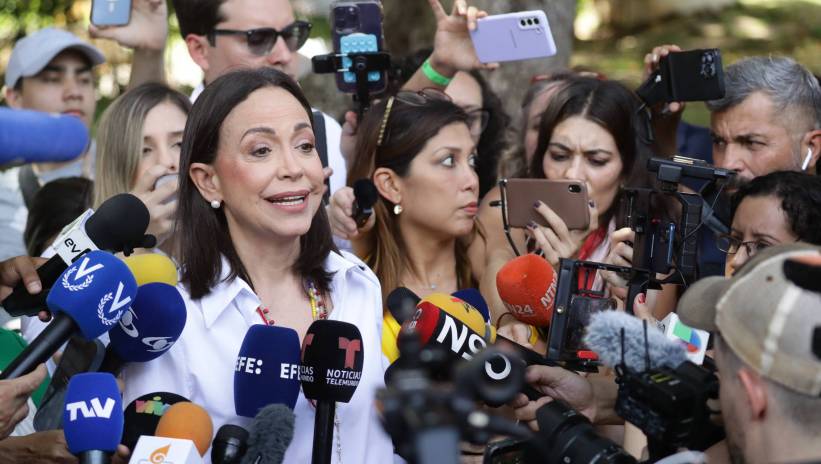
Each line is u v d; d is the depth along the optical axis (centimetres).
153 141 502
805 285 244
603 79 520
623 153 502
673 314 380
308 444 369
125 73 1024
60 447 349
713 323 270
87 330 325
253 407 341
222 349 366
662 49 512
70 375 357
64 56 659
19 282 366
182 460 300
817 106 496
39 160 239
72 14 1029
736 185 492
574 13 794
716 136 509
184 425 314
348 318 388
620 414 292
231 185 370
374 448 379
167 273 354
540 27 507
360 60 510
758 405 250
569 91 505
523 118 595
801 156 496
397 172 466
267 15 552
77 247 359
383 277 466
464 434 220
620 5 1448
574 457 298
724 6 1446
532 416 366
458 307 366
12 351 431
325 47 952
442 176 461
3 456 353
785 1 1466
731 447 267
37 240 527
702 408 282
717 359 266
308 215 373
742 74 500
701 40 1376
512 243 470
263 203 368
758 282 252
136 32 601
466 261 492
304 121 376
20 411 328
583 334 369
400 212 468
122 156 500
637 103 508
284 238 378
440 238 471
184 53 1073
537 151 518
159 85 520
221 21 553
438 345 355
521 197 466
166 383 359
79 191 534
